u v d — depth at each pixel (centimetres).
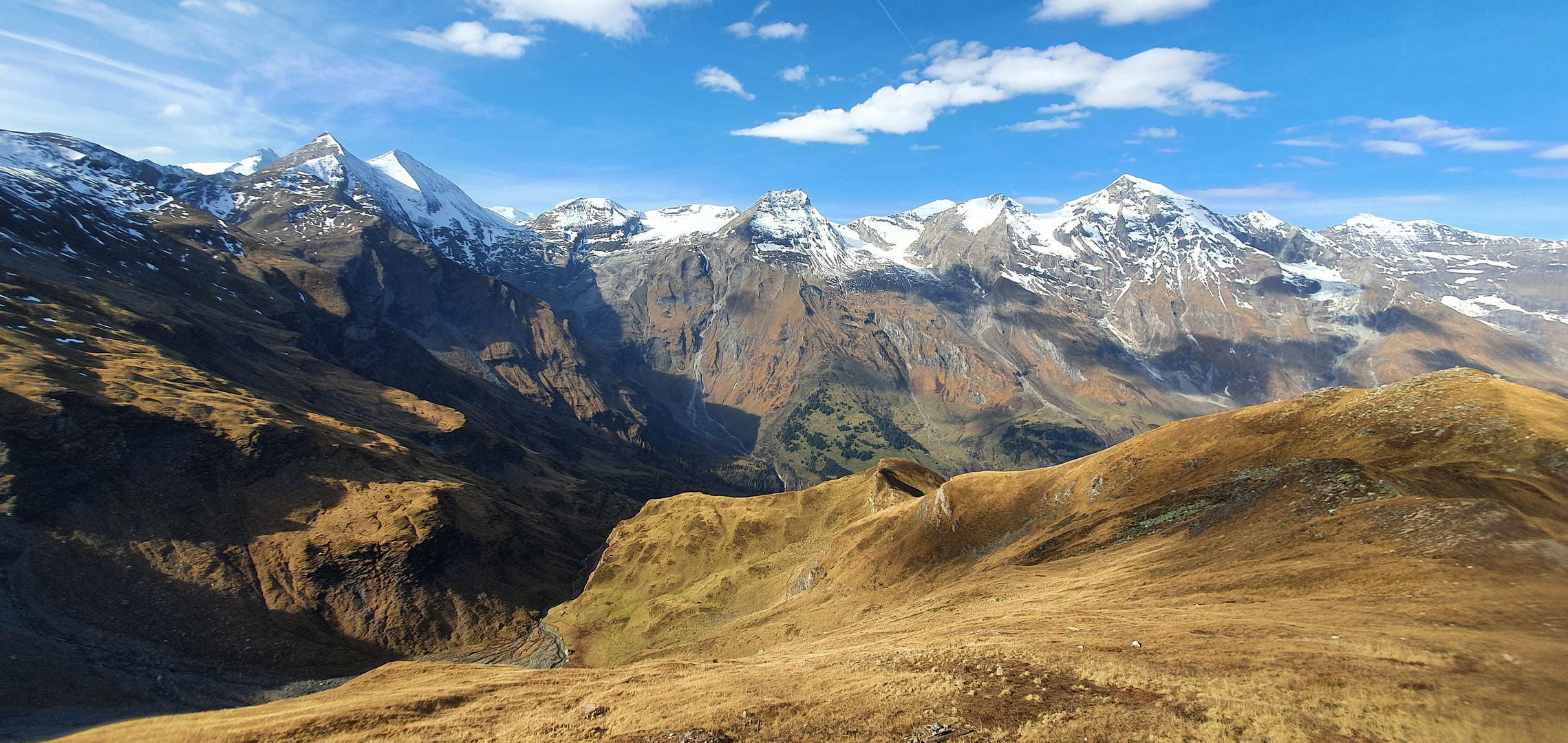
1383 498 5447
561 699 5131
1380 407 8006
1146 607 4981
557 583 18312
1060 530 9006
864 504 16350
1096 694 3322
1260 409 9212
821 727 3541
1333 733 2605
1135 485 9162
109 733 5266
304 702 6394
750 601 14088
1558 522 5131
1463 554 4247
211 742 4888
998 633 4862
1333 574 4556
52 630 11044
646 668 6225
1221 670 3306
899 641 5791
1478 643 3111
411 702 5444
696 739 3634
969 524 10756
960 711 3412
